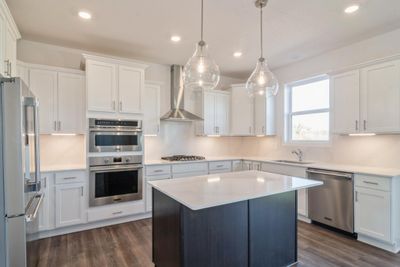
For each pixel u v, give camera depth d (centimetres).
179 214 181
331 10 255
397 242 262
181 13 260
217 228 192
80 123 335
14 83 180
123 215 346
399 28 298
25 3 239
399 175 260
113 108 342
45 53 343
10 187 179
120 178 344
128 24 285
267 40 334
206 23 284
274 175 266
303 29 300
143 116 368
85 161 334
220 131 480
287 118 453
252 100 477
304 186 212
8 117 179
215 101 476
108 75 339
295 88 446
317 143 396
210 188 202
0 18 201
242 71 485
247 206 208
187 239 179
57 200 300
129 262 242
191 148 479
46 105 314
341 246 274
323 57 386
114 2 239
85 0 235
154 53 384
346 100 321
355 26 292
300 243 282
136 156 358
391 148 306
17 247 181
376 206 268
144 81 376
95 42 339
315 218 334
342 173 301
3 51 209
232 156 511
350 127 316
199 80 215
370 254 256
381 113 285
